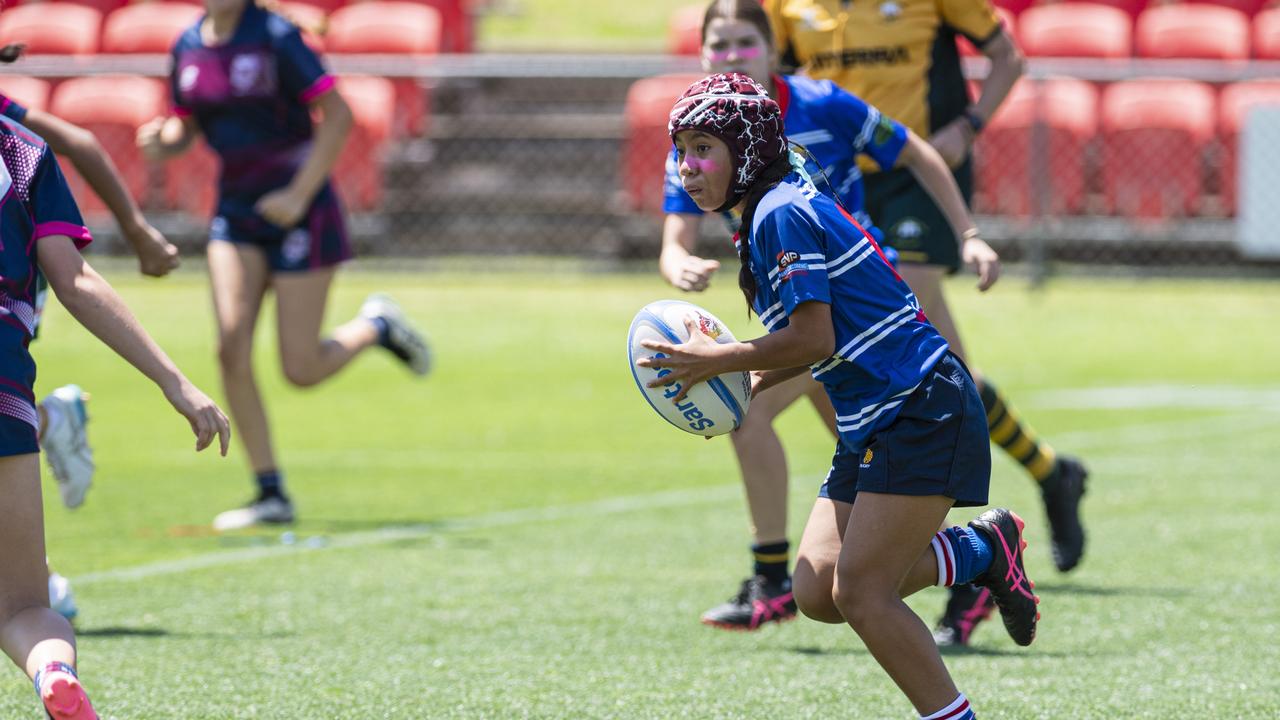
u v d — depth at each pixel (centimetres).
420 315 5378
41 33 6481
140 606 1956
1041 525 2570
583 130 6688
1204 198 6016
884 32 2114
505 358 4912
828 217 1215
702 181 1238
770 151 1238
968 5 2106
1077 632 1811
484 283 5856
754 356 1212
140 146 2677
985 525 1354
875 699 1506
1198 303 5603
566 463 3281
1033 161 5534
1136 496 2834
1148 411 3941
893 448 1203
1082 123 5928
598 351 5000
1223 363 4788
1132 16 6838
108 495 2911
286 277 2641
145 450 3459
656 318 1318
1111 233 5916
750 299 1263
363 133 6031
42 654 1069
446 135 6631
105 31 6788
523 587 2084
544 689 1542
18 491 1116
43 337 5072
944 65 2153
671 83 6041
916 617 1216
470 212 6391
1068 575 2162
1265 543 2395
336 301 5459
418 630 1820
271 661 1658
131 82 6091
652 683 1570
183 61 2612
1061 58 6338
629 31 9588
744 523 2605
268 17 2594
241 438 2619
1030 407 4003
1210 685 1554
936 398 1204
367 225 6062
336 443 3569
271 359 4866
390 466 3244
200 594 2033
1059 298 5588
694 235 1769
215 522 2620
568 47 8075
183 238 5969
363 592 2050
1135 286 5794
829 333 1195
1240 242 5547
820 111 1716
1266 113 5431
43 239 1163
